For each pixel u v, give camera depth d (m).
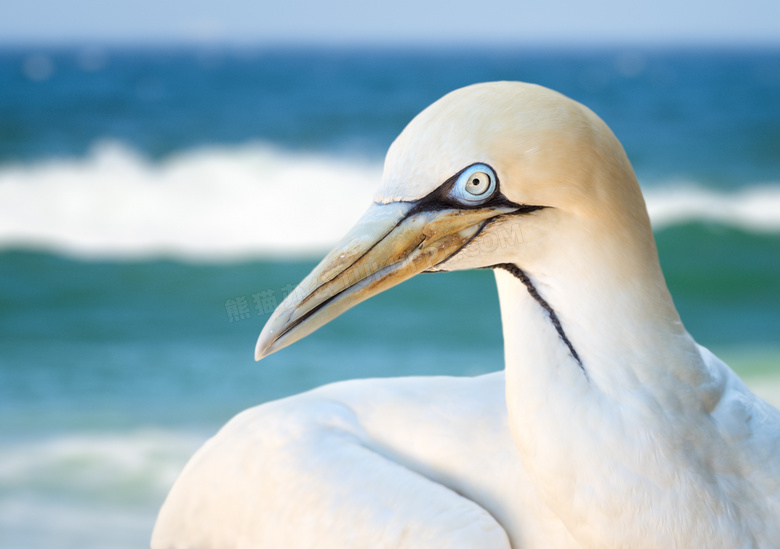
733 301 23.31
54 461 11.56
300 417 4.71
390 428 4.68
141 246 26.70
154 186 29.70
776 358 16.92
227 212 29.47
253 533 4.48
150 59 112.81
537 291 3.73
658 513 3.51
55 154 34.91
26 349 18.38
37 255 25.48
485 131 3.53
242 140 42.72
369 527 4.11
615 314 3.62
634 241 3.62
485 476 4.39
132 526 9.80
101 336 19.38
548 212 3.60
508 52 178.75
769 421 3.79
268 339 3.75
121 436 12.57
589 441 3.55
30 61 102.62
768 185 37.38
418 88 71.44
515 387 3.74
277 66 95.44
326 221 29.38
